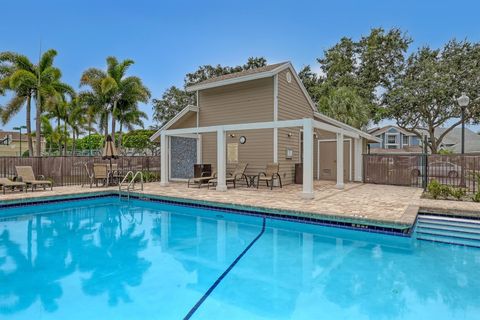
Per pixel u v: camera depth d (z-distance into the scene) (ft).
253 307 12.58
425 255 19.16
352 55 86.33
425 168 42.27
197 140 51.34
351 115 65.87
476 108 69.62
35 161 46.83
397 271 16.55
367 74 81.51
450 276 15.90
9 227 26.35
